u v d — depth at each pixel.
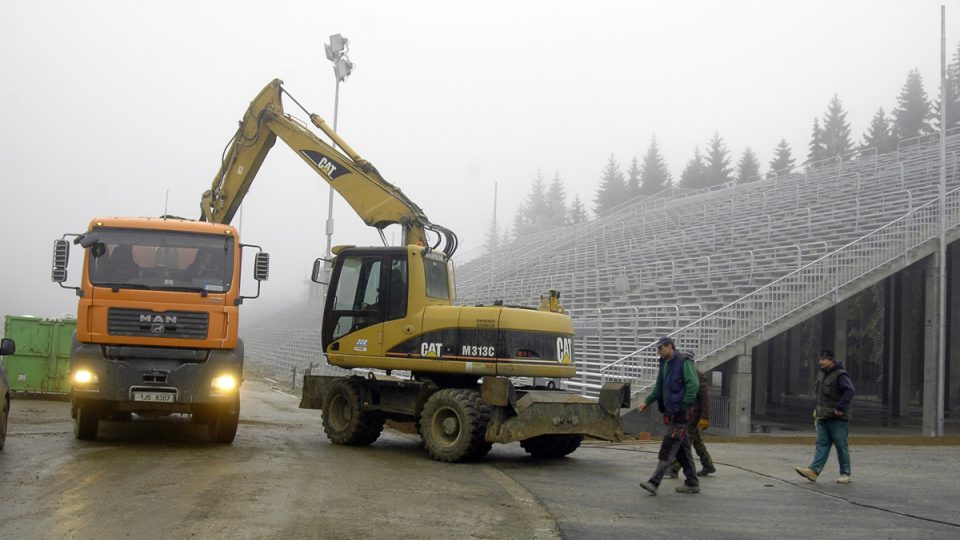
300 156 16.86
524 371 13.04
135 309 12.34
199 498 8.63
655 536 7.80
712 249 32.97
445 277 14.64
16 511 7.78
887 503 9.71
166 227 12.86
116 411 14.83
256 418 19.62
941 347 22.66
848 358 46.09
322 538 7.20
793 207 36.12
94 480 9.50
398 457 13.14
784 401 39.19
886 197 31.08
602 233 48.19
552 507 9.12
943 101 23.00
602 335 26.23
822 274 23.23
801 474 11.42
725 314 23.64
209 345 12.56
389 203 15.84
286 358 44.78
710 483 11.23
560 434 13.52
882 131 84.50
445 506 8.92
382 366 13.78
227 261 12.95
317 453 13.14
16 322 20.77
